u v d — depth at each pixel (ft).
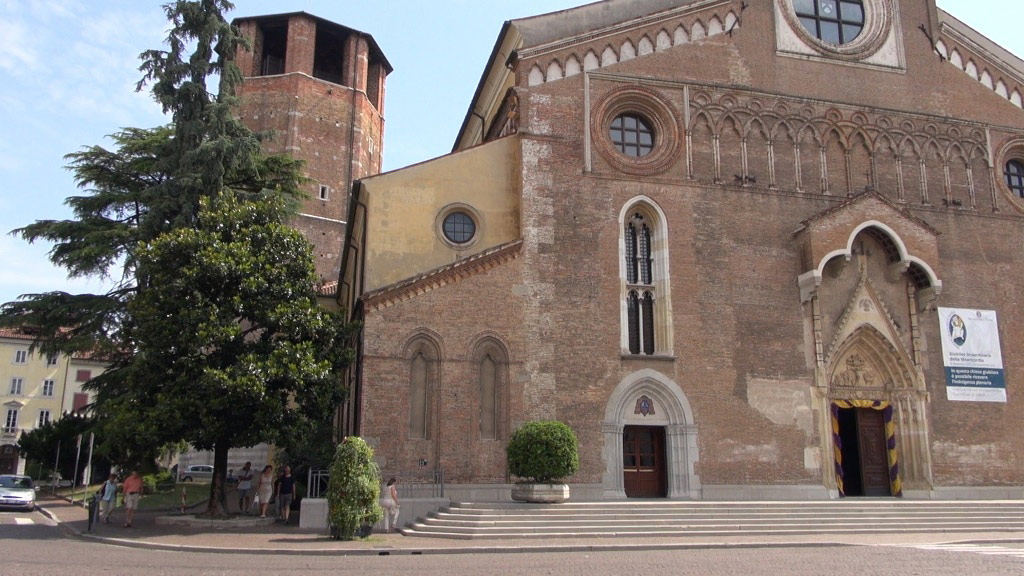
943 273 109.81
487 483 88.48
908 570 51.13
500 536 72.33
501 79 118.62
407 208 98.53
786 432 98.73
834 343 102.68
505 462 89.61
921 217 111.04
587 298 96.89
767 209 105.60
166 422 81.10
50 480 225.56
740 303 101.40
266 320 87.45
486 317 92.79
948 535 78.64
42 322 110.73
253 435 83.71
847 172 110.22
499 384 92.12
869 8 118.32
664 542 69.36
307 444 95.71
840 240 102.58
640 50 107.04
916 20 118.73
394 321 89.35
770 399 99.25
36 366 283.79
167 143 115.44
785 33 112.78
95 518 84.48
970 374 107.04
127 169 121.90
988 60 120.26
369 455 74.02
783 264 104.27
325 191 180.14
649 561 57.26
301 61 182.80
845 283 105.70
